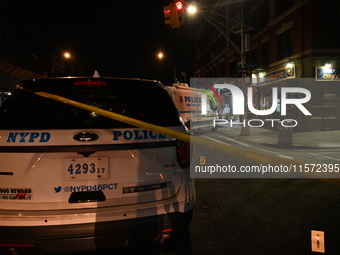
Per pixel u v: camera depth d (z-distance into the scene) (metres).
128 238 2.27
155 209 2.36
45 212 2.19
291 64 17.27
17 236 2.15
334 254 2.97
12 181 2.19
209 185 5.73
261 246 3.17
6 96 2.84
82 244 2.20
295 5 16.91
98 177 2.28
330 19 15.80
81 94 2.76
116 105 2.79
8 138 2.20
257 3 22.27
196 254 3.01
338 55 15.92
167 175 2.47
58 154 2.22
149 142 2.40
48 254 2.18
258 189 5.38
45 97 2.56
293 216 4.02
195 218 4.01
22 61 35.03
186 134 2.60
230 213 4.18
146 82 2.88
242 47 15.07
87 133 2.26
